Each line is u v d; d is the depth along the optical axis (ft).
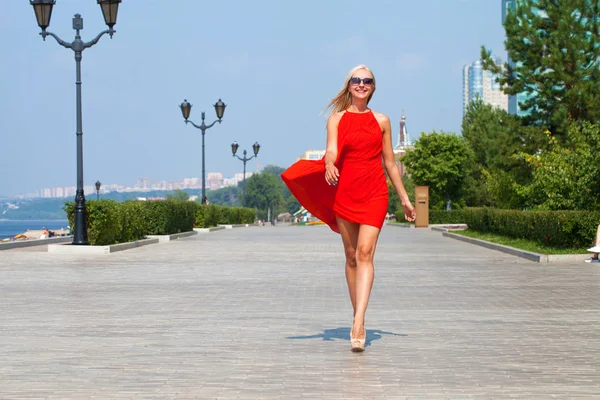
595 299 40.63
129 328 31.07
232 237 114.32
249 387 21.17
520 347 26.96
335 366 23.84
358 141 25.81
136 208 92.84
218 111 148.25
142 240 91.25
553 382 21.72
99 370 23.35
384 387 21.13
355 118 26.13
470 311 36.09
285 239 107.24
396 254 75.46
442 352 26.05
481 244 90.58
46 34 77.41
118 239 86.28
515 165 112.88
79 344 27.61
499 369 23.40
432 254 75.41
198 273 55.06
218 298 40.83
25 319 33.53
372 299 40.55
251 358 25.05
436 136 204.85
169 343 27.73
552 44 108.68
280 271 56.59
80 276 52.75
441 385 21.35
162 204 103.76
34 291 44.01
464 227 153.07
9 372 23.13
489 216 101.86
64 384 21.61
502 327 31.35
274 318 33.71
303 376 22.48
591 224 69.67
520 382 21.72
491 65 114.62
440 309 36.78
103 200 79.92
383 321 32.96
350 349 26.55
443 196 208.13
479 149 209.87
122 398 20.07
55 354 25.80
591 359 24.93
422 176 205.36
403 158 210.18
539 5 112.78
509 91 113.60
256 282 48.91
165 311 35.99
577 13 109.70
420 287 46.24
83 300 40.04
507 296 41.88
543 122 112.78
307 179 26.68
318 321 32.81
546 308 37.14
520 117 115.14
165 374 22.79
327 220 27.58
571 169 83.51
